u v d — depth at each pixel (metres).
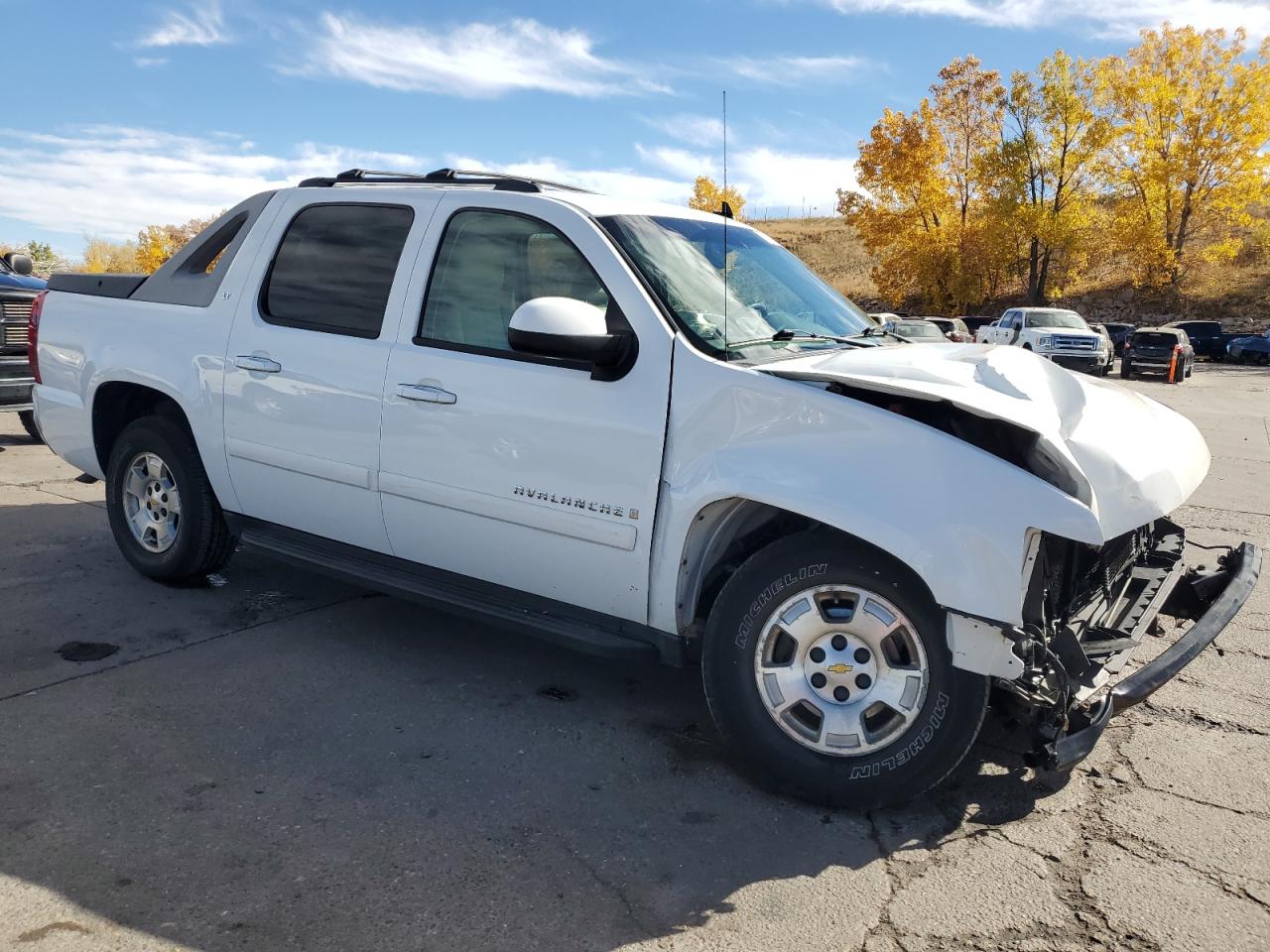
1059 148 42.50
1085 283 50.69
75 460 5.13
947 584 2.79
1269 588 5.68
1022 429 2.90
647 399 3.26
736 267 3.82
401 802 3.04
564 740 3.51
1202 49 43.88
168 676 3.90
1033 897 2.66
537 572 3.57
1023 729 3.70
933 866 2.80
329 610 4.76
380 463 3.85
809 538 3.06
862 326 4.09
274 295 4.28
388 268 3.94
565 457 3.40
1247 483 9.41
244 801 2.99
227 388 4.33
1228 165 44.38
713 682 3.22
